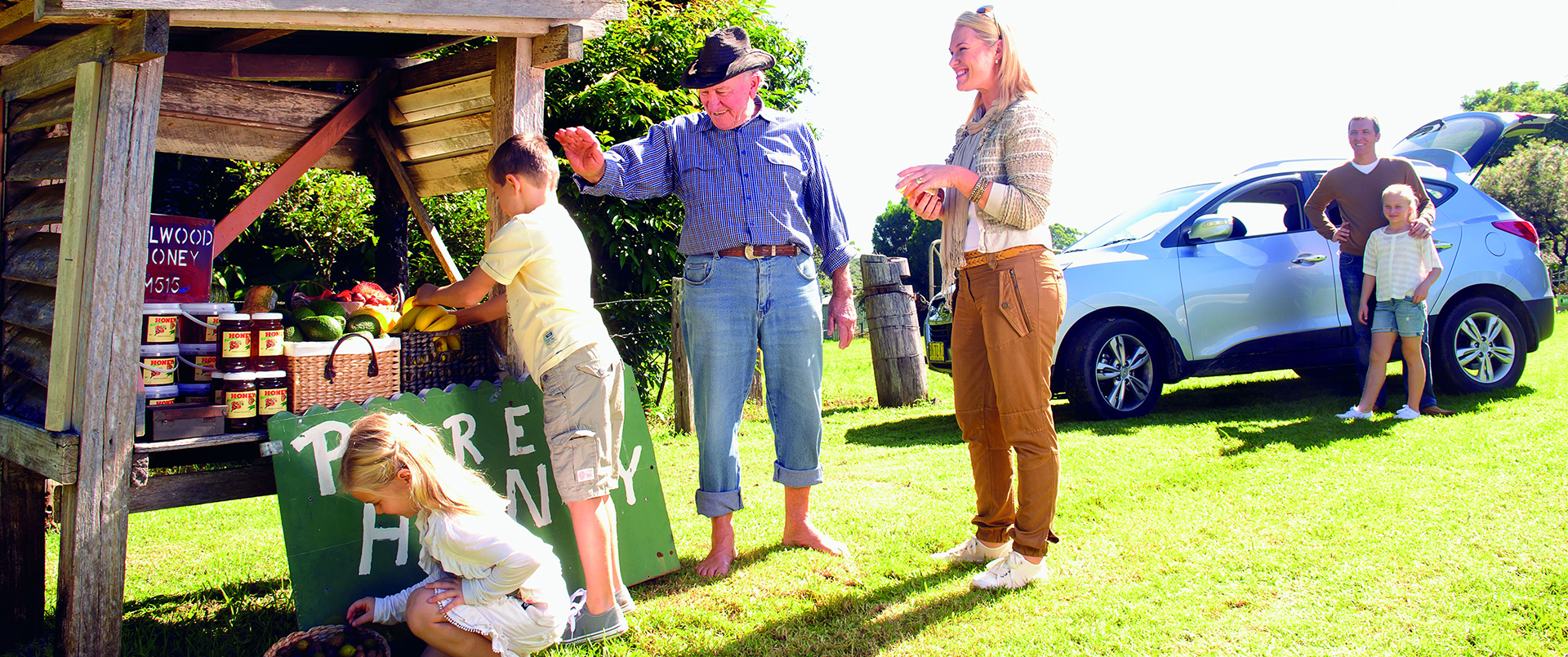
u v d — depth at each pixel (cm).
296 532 246
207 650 262
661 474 504
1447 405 576
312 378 258
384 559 260
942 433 591
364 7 245
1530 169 2644
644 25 719
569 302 259
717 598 290
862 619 266
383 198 421
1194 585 277
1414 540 300
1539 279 639
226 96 356
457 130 366
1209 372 618
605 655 250
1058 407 683
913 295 778
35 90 247
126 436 223
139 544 399
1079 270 597
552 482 301
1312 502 352
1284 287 625
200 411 240
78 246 220
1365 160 568
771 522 379
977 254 289
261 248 732
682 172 316
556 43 290
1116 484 401
